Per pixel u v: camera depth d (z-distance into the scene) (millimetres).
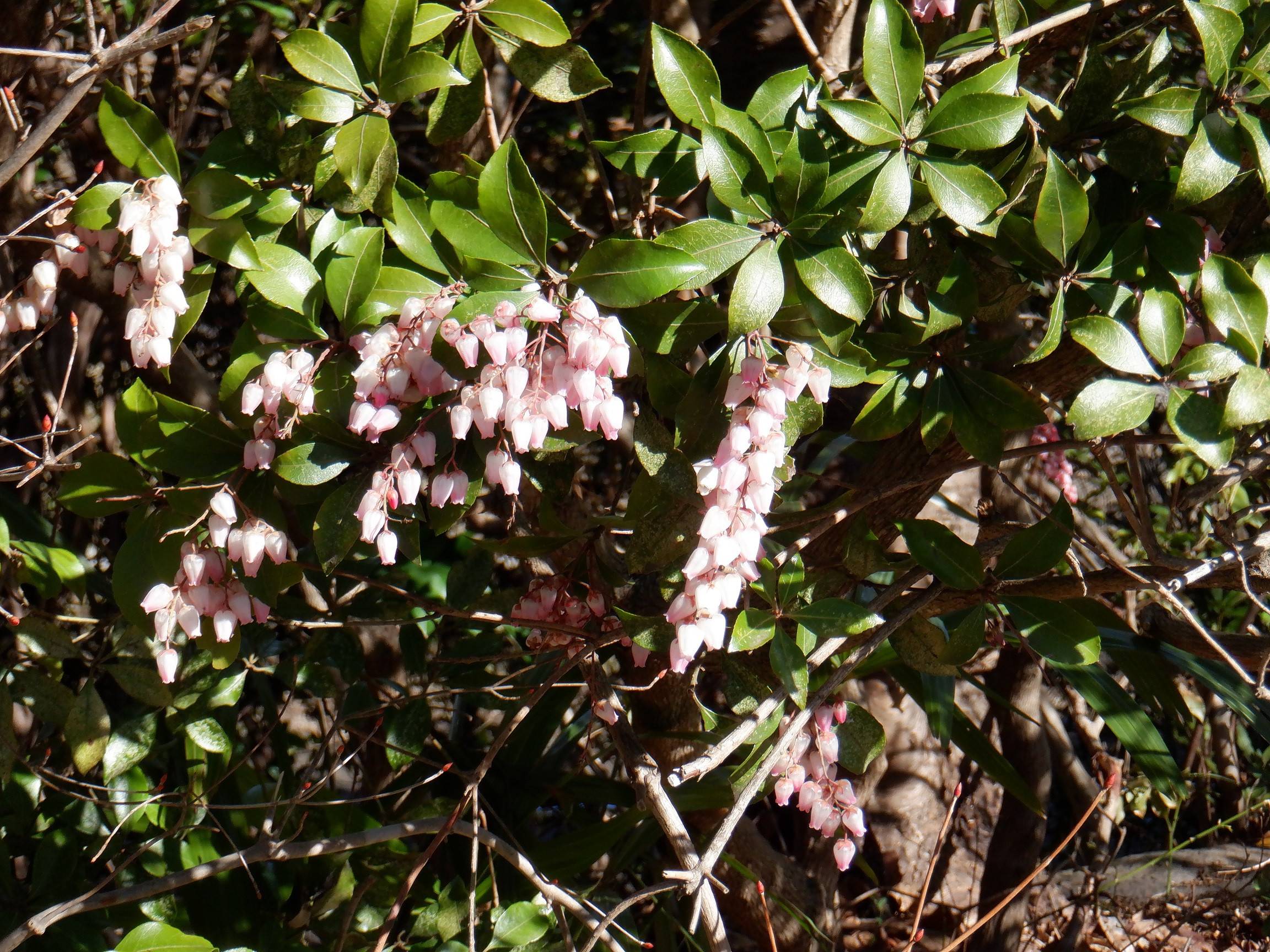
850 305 1229
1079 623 1314
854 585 1369
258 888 1410
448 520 1270
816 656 1300
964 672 1472
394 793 1356
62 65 1445
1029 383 1358
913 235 1293
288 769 1485
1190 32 1357
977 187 1241
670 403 1264
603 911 1429
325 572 1267
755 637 1282
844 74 1336
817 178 1232
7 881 1396
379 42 1256
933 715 1421
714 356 1253
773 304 1228
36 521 1470
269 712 1501
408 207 1266
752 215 1236
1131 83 1299
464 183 1257
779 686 1317
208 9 1545
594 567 1354
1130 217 1315
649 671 1428
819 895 1549
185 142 1538
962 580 1322
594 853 1450
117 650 1393
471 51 1285
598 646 1322
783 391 1232
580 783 1499
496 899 1374
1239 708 1407
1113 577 1345
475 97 1296
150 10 1372
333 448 1263
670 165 1271
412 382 1242
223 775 1451
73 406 1613
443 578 1618
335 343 1264
